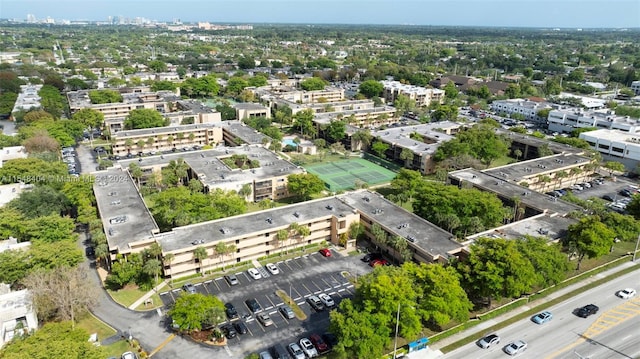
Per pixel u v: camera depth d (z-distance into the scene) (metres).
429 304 92.19
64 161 196.00
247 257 125.44
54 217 121.94
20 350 71.12
